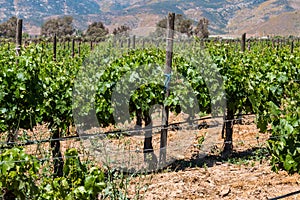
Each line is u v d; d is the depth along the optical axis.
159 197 5.72
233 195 5.94
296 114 6.44
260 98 8.04
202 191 6.01
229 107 8.08
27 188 3.66
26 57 6.62
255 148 8.41
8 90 6.23
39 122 6.72
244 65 9.52
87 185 3.81
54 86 6.98
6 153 3.56
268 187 6.24
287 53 12.45
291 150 6.43
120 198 4.71
